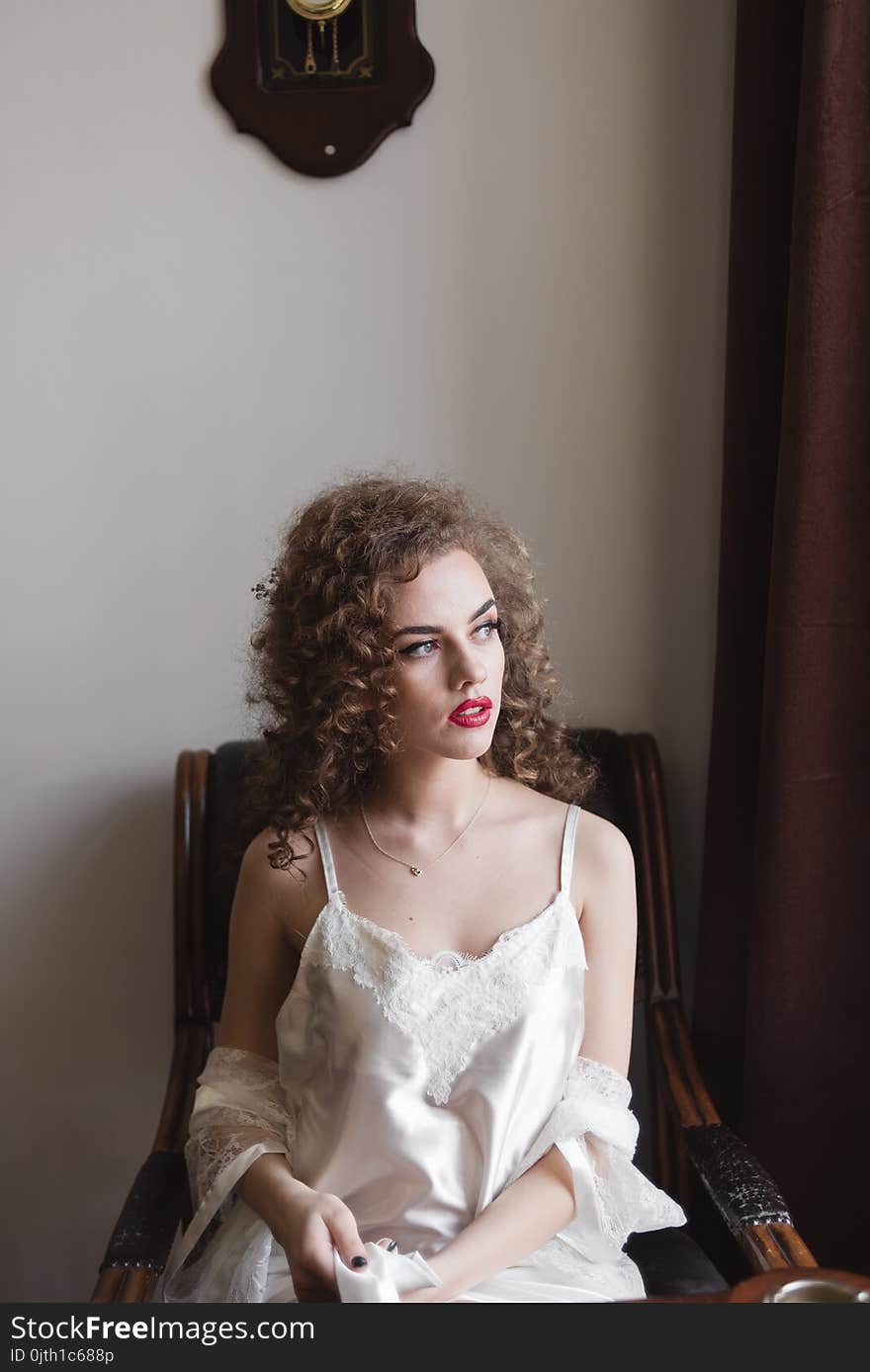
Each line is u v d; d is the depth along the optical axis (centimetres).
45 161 165
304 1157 120
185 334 168
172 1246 138
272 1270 120
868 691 140
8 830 179
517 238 164
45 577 173
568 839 125
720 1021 163
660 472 167
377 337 167
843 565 138
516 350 166
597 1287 115
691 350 164
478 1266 107
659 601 170
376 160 163
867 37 129
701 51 158
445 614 116
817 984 146
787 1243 114
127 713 176
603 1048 123
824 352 134
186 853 160
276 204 165
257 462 170
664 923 158
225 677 174
